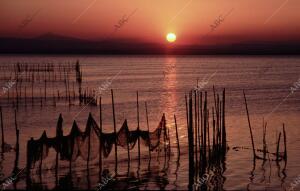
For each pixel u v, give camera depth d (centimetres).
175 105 7938
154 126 5731
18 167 3550
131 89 11256
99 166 3397
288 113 6806
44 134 3238
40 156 3244
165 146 3956
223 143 3716
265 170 3534
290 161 3809
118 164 3603
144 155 3894
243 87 12075
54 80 13312
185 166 3584
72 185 3112
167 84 13138
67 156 3272
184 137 4700
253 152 3959
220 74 19100
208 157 3625
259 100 8719
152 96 9550
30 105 7762
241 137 4856
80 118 6419
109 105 7900
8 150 4125
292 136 4941
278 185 3189
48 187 3070
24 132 5241
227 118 6247
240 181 3262
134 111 7138
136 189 3066
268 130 5322
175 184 3173
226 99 8850
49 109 7300
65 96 9106
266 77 16600
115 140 3488
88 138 3322
